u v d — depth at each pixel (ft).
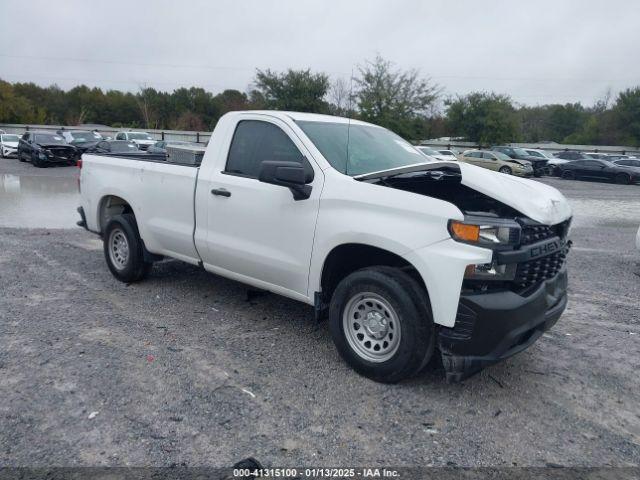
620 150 181.06
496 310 11.27
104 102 272.92
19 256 24.31
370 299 12.83
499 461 10.21
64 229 31.91
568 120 282.56
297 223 13.96
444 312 11.48
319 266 13.58
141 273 20.07
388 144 16.62
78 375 12.89
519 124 171.53
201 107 247.70
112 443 10.31
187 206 17.03
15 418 11.02
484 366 11.71
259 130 15.62
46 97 270.87
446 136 179.32
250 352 14.58
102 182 20.59
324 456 10.17
